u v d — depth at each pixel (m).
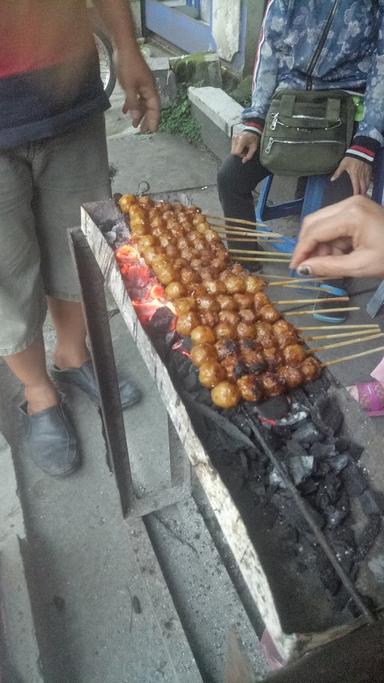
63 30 1.68
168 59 6.60
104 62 5.54
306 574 1.15
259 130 3.65
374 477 1.33
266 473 1.33
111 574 2.45
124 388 3.20
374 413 2.80
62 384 3.30
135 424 3.11
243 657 1.10
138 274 1.94
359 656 0.85
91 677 2.14
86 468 2.88
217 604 2.31
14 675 2.00
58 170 2.38
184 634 2.17
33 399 2.87
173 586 2.37
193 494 2.68
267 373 1.54
